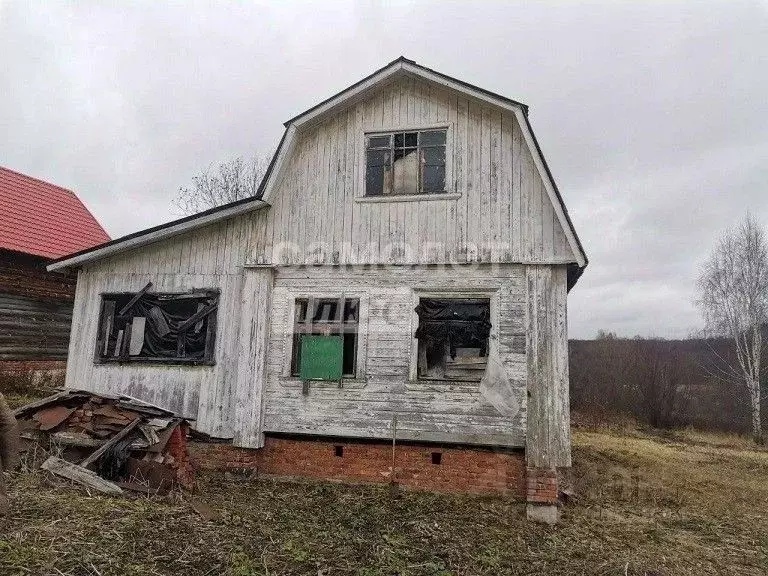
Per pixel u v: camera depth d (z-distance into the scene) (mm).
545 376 8453
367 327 9352
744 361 28141
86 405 8047
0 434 5074
